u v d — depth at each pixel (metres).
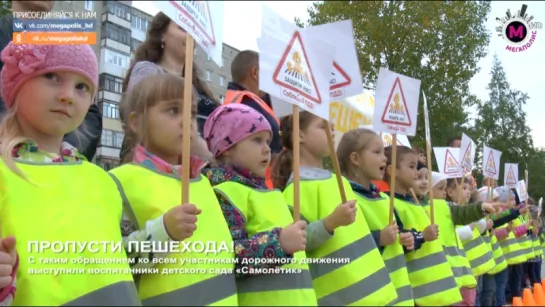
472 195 4.91
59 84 1.82
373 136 3.21
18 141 1.75
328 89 2.48
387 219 3.07
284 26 2.27
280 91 2.18
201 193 2.06
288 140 2.98
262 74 2.11
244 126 2.36
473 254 4.64
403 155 3.62
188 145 1.85
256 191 2.31
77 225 1.70
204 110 3.11
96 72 1.96
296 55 2.30
